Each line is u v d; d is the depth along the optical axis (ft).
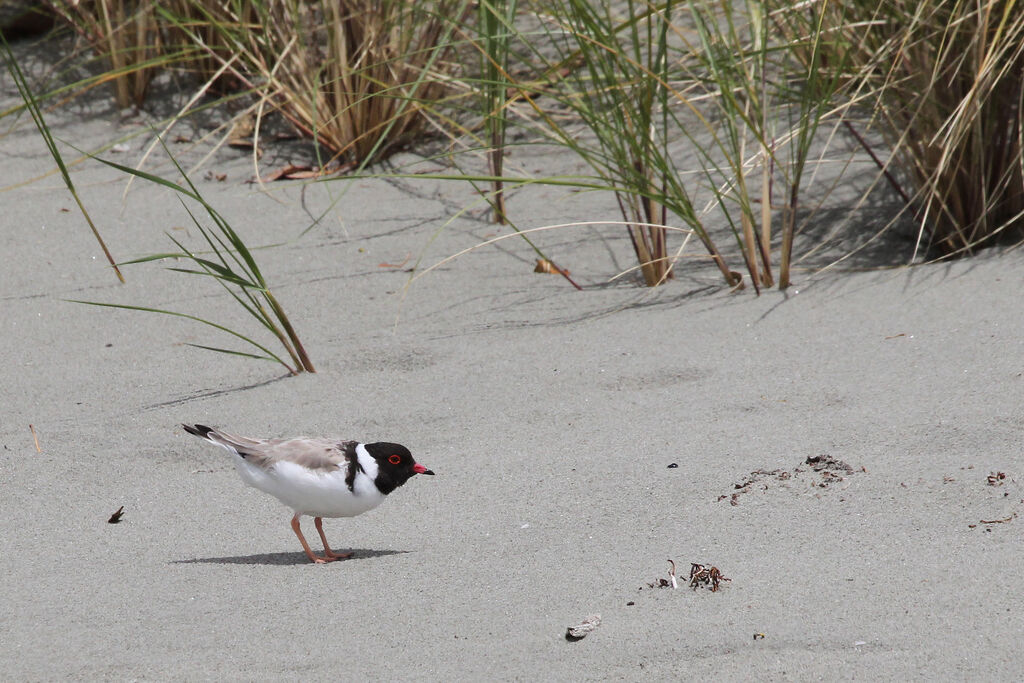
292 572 23.22
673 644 19.10
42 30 59.36
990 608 19.52
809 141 36.58
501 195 44.29
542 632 19.90
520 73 50.90
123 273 41.73
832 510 23.86
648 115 36.94
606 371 32.55
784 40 43.32
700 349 33.42
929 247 38.45
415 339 35.99
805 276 38.04
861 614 19.66
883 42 38.32
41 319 38.34
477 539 24.21
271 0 50.01
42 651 20.18
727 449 27.22
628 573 21.93
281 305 39.22
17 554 24.72
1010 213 37.83
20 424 31.45
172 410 32.09
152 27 54.70
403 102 48.52
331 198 47.65
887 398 28.99
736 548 22.62
